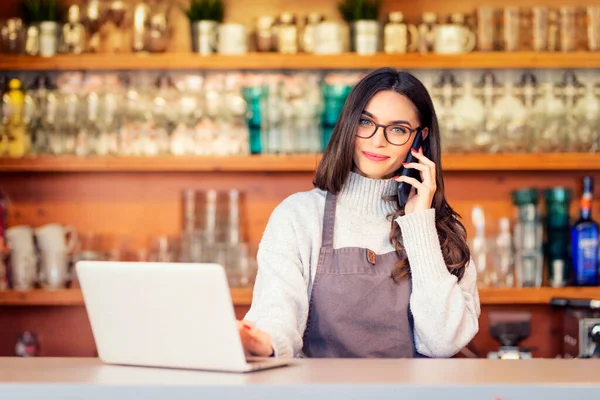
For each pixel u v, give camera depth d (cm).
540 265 383
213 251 379
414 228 220
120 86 395
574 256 385
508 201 405
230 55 377
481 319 403
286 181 404
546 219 396
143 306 167
